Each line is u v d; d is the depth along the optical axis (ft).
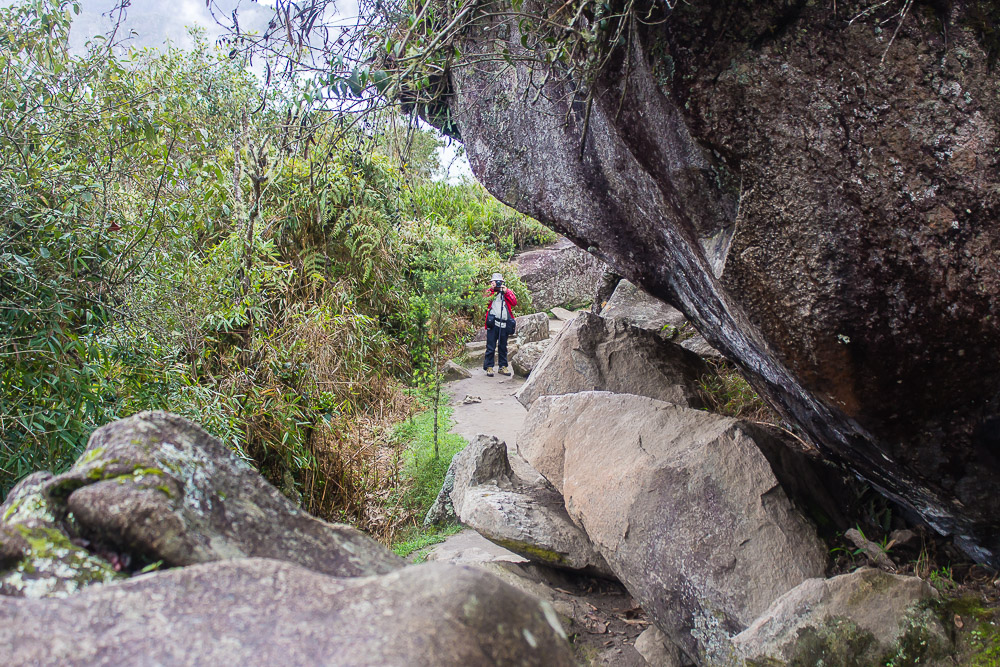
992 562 9.68
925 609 8.63
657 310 22.95
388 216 32.14
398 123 13.61
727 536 10.46
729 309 9.47
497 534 13.56
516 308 47.03
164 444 4.18
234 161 18.38
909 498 9.86
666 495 11.19
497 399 28.96
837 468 12.43
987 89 6.68
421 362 30.53
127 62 11.85
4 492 9.28
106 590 3.14
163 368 12.42
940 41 6.71
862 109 7.01
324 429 19.84
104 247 10.33
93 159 10.85
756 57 7.16
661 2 7.36
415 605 2.99
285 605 3.07
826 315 7.63
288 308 23.21
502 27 12.07
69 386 9.66
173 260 13.34
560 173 12.86
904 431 8.20
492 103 13.75
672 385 16.70
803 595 8.73
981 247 7.00
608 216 12.36
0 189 8.99
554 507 14.52
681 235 9.76
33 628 2.89
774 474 10.91
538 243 56.34
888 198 7.12
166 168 11.75
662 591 10.65
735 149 7.50
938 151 6.89
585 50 9.08
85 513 3.68
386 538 17.81
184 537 3.65
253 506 4.24
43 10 10.09
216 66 14.96
